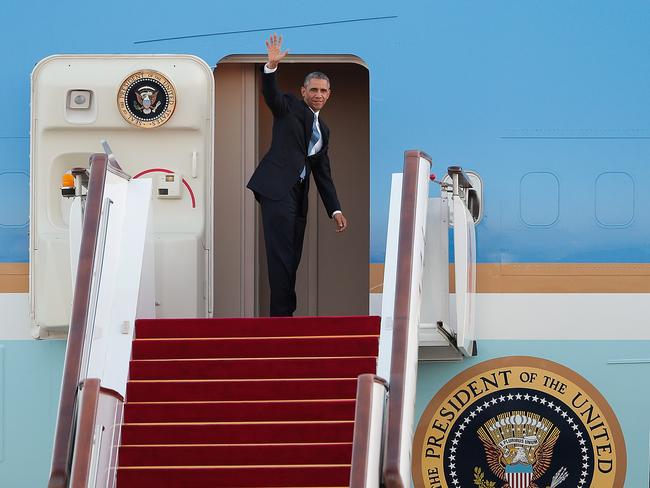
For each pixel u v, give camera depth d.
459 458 32.72
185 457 26.23
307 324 28.95
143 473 25.83
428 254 31.12
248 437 26.56
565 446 32.72
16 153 34.03
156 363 27.97
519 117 33.81
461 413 32.84
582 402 32.81
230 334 28.98
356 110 39.31
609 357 33.06
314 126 32.34
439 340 31.06
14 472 33.06
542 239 33.50
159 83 33.22
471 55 33.94
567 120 33.81
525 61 33.91
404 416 23.34
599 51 33.97
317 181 32.72
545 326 33.19
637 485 32.62
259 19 34.22
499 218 33.56
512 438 32.75
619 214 33.62
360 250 39.25
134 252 29.02
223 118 36.56
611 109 33.81
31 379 33.28
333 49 34.09
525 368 33.03
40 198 33.06
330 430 26.44
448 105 33.84
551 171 33.69
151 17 34.31
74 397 23.98
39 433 33.12
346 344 28.30
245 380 27.52
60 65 33.38
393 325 24.33
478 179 33.62
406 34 34.06
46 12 34.28
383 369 25.66
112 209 28.75
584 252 33.44
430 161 28.11
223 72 36.66
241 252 36.50
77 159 33.38
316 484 25.55
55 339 33.25
